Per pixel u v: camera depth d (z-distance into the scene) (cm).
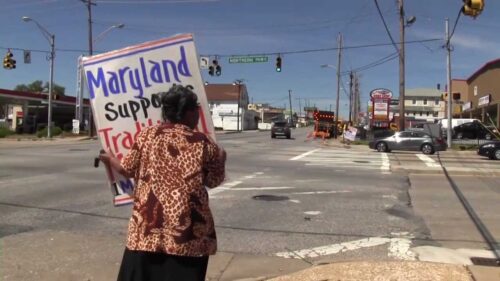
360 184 1571
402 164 2366
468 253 795
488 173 1942
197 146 358
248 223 981
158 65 429
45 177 1602
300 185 1520
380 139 3459
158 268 352
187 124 374
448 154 3241
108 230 899
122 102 430
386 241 862
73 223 951
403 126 3894
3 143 4038
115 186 428
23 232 870
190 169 354
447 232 935
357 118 10700
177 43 428
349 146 4078
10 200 1173
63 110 7425
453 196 1348
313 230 933
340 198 1288
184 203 350
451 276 605
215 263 710
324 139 5338
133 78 430
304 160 2528
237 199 1248
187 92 371
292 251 791
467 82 7244
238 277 652
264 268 694
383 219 1038
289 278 611
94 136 5238
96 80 431
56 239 823
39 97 6656
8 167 1892
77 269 668
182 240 347
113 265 687
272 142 4622
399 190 1452
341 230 936
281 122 5822
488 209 1163
